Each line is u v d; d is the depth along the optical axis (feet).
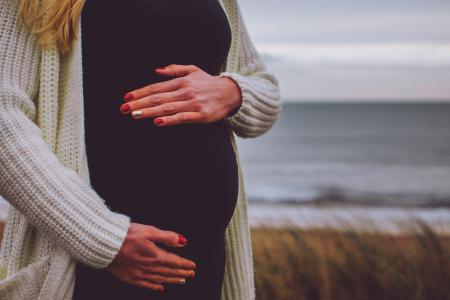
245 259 5.33
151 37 4.49
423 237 15.40
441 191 96.94
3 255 4.20
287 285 14.57
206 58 4.97
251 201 86.74
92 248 3.87
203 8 4.85
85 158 4.20
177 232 4.62
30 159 3.81
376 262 14.79
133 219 4.46
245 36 5.69
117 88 4.43
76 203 3.87
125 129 4.43
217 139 4.92
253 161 150.82
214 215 4.83
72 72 4.18
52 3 4.02
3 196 3.90
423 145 182.19
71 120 4.17
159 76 4.58
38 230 4.06
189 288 4.63
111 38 4.38
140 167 4.43
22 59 4.02
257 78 5.51
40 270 3.96
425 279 14.44
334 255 15.64
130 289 4.30
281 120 314.35
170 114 4.46
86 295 4.28
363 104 331.77
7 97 3.88
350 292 14.64
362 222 18.37
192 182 4.66
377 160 144.36
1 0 3.99
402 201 87.71
